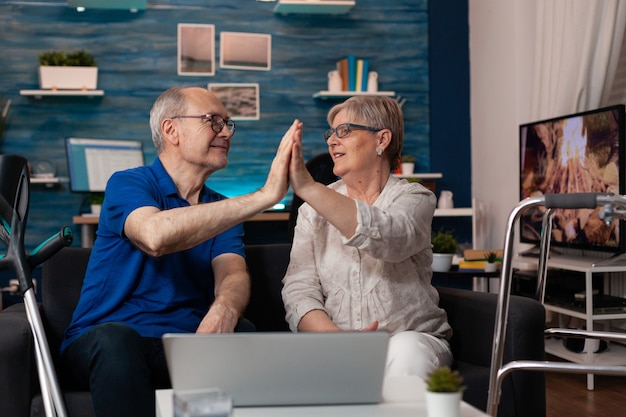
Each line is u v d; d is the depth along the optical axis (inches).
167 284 83.4
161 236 74.2
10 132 209.6
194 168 87.7
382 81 226.7
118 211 81.2
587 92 164.2
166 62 217.0
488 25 216.1
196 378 50.9
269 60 221.6
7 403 75.5
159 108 87.8
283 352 50.4
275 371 51.0
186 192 88.5
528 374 80.4
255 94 220.8
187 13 218.1
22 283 65.3
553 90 173.2
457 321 89.0
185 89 88.6
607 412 126.1
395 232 74.4
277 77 222.4
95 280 82.8
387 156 85.7
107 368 69.5
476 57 224.8
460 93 229.6
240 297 82.3
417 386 58.8
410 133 228.1
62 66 205.5
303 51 223.5
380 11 226.4
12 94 209.6
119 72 214.7
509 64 203.6
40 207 211.3
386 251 74.6
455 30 229.5
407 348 73.1
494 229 215.2
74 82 206.4
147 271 82.9
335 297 82.8
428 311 83.1
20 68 209.9
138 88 215.6
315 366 50.9
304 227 86.6
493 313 83.4
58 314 89.3
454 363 86.5
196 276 87.2
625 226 142.9
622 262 143.0
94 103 213.5
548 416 124.3
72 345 77.1
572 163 159.2
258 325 94.6
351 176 84.6
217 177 220.4
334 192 72.9
